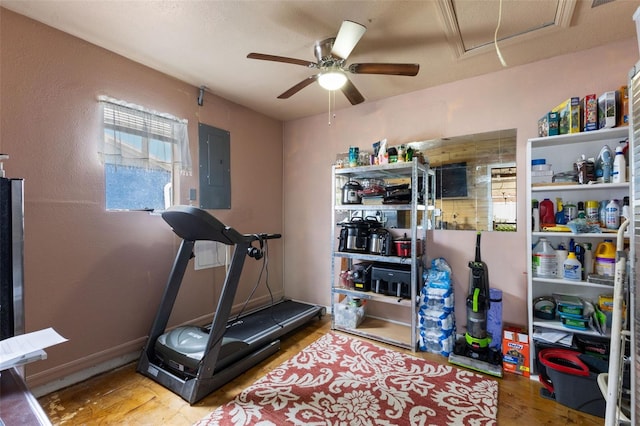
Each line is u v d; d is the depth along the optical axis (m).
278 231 3.76
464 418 1.64
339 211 3.33
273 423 1.61
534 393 1.87
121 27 1.88
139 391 1.90
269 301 3.60
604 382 1.45
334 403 1.78
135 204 2.36
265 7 1.71
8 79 1.72
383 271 2.66
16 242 1.22
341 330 2.89
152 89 2.41
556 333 2.02
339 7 1.72
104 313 2.14
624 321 1.50
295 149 3.74
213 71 2.47
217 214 2.99
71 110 1.96
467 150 2.62
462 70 2.47
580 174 1.99
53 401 1.79
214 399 1.83
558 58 2.25
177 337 2.14
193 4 1.68
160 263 2.50
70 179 1.97
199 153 2.80
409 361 2.28
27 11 1.72
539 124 2.20
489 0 1.65
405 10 1.74
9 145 1.73
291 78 2.61
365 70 1.92
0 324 1.17
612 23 1.84
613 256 1.89
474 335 2.26
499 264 2.48
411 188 2.50
